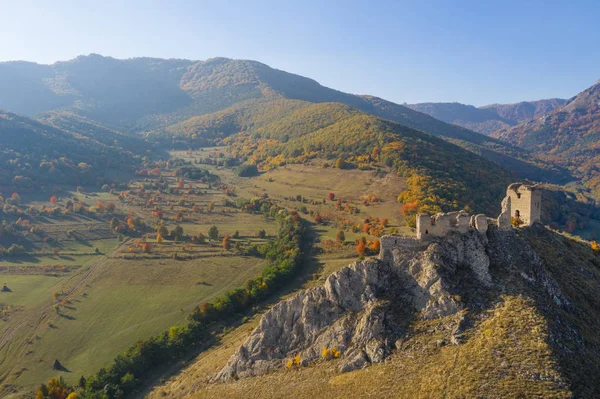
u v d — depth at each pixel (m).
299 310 91.19
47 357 132.25
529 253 79.56
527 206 91.50
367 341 76.44
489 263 78.44
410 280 81.12
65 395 112.88
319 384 73.75
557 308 70.44
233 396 82.56
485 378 59.03
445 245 81.62
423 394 60.97
